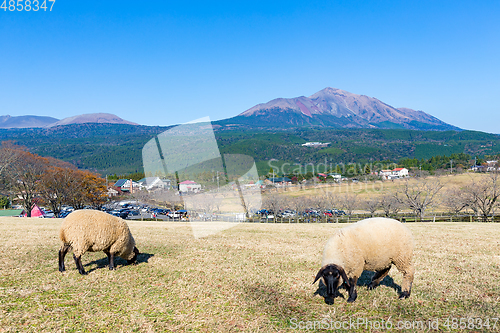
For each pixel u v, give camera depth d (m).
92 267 9.29
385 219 7.19
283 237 16.42
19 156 54.41
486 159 111.19
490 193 47.31
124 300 6.66
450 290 7.39
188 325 5.52
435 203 52.59
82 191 56.34
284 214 59.19
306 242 14.63
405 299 6.83
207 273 8.83
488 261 10.22
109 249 8.93
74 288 7.32
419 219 50.59
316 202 57.34
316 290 7.46
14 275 8.18
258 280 8.22
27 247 11.96
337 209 61.53
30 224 21.48
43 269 8.90
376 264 6.86
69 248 8.86
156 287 7.55
